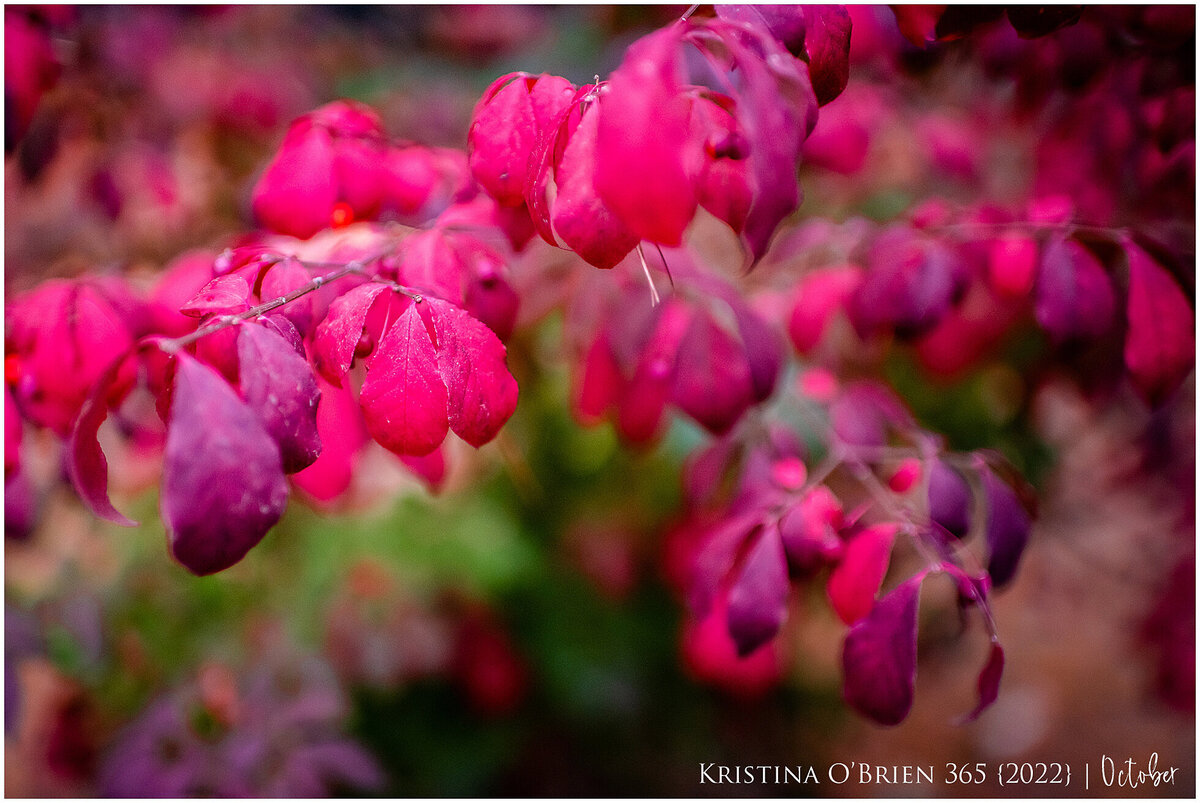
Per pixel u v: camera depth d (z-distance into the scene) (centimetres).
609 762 82
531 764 80
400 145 47
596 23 79
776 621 41
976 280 53
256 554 66
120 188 64
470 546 65
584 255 36
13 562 66
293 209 43
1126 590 99
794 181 34
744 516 44
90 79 64
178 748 55
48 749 67
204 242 71
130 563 63
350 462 41
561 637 75
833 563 42
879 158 77
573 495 75
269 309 37
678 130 33
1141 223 50
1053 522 80
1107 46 45
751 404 45
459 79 91
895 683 38
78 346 42
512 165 38
